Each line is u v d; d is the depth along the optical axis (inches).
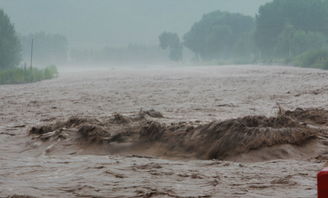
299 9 6348.4
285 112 661.3
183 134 540.1
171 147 528.7
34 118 920.3
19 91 1776.6
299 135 514.3
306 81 1745.8
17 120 892.0
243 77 2206.0
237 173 394.9
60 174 394.3
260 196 309.0
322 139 516.7
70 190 331.9
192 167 428.5
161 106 1072.8
